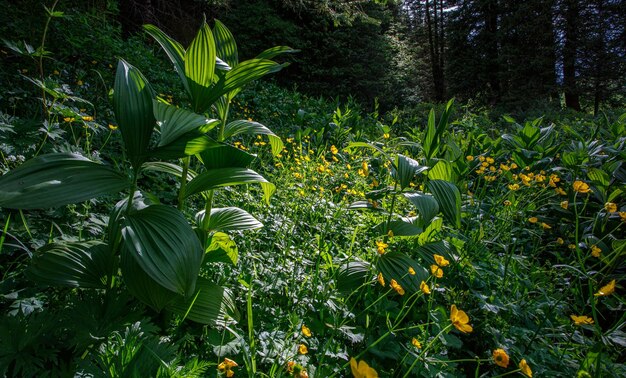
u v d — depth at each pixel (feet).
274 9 45.73
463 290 7.57
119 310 4.39
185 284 4.02
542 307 7.25
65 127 9.91
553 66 57.26
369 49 53.06
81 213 6.74
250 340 4.13
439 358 5.49
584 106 64.44
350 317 5.98
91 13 17.35
